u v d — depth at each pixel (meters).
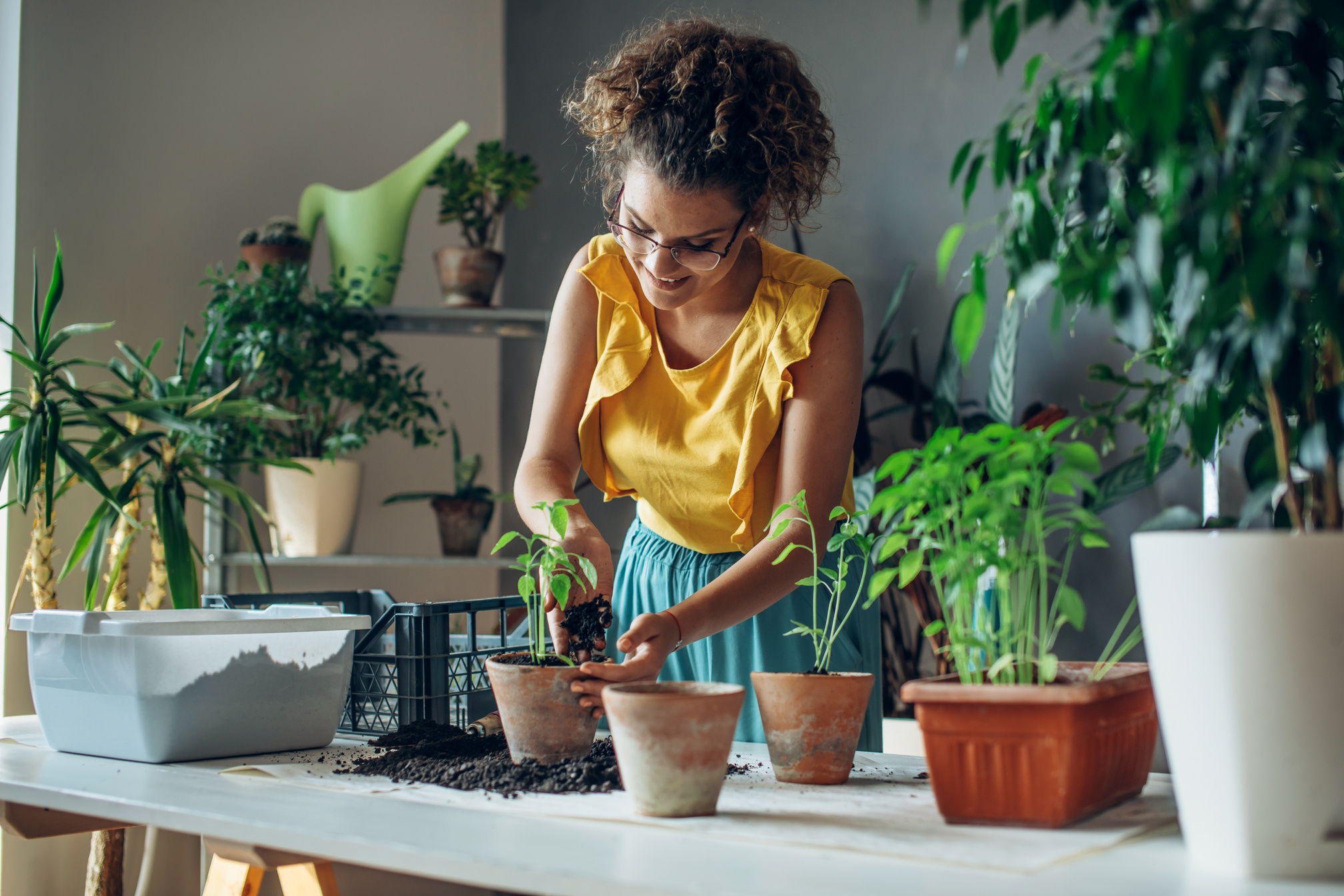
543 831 0.84
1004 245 0.80
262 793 1.00
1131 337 0.71
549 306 3.47
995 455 0.91
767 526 1.44
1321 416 0.74
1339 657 0.70
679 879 0.70
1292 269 0.66
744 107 1.23
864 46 3.11
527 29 3.56
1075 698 0.82
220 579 2.67
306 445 2.74
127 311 2.61
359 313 2.72
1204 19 0.68
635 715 0.88
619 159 1.31
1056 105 0.82
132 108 2.65
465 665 1.45
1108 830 0.84
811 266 1.43
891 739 2.29
